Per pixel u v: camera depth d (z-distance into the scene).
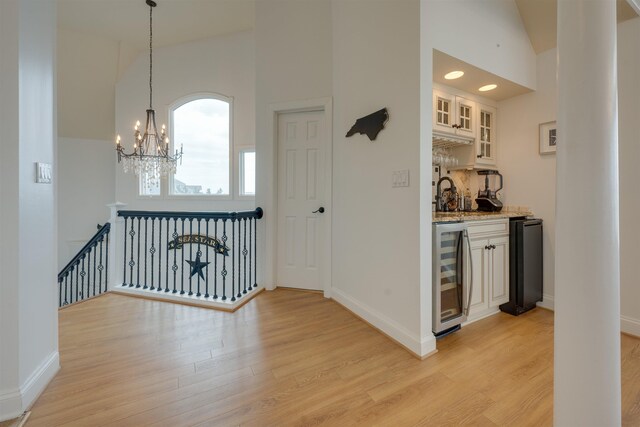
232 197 5.34
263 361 1.84
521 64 2.69
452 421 1.34
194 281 5.52
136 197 5.89
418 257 1.94
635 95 2.21
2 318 1.35
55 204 1.70
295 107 3.20
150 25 4.82
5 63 1.37
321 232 3.25
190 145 5.72
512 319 2.54
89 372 1.70
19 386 1.38
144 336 2.18
